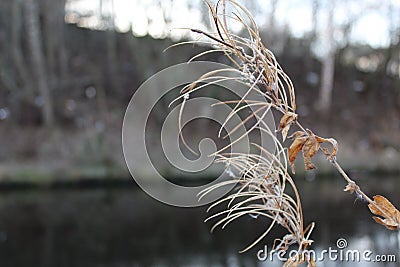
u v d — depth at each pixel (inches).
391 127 388.8
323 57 421.7
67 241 180.7
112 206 239.6
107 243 175.6
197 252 156.7
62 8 384.2
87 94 364.2
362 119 399.2
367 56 450.0
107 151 310.8
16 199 261.0
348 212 180.5
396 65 428.8
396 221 21.5
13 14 348.5
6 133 318.3
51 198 264.7
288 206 23.0
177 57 307.4
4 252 166.7
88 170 293.9
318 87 420.2
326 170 258.8
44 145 313.0
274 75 20.0
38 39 351.3
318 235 141.2
